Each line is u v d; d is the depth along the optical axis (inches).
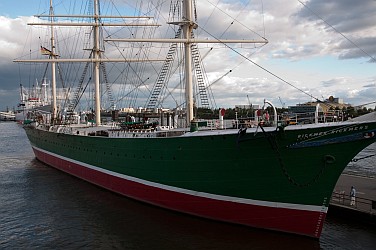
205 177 645.3
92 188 998.4
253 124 644.7
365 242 606.2
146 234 633.6
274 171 585.3
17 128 5556.1
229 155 603.8
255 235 607.8
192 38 812.0
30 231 674.2
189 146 647.1
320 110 636.1
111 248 586.6
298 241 591.8
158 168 722.8
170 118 909.8
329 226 684.7
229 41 802.2
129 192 834.8
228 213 637.9
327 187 580.7
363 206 727.7
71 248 590.9
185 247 577.3
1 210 812.6
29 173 1293.1
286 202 595.2
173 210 719.7
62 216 755.4
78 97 1437.0
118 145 837.8
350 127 545.6
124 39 805.2
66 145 1202.6
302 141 559.8
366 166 1647.4
